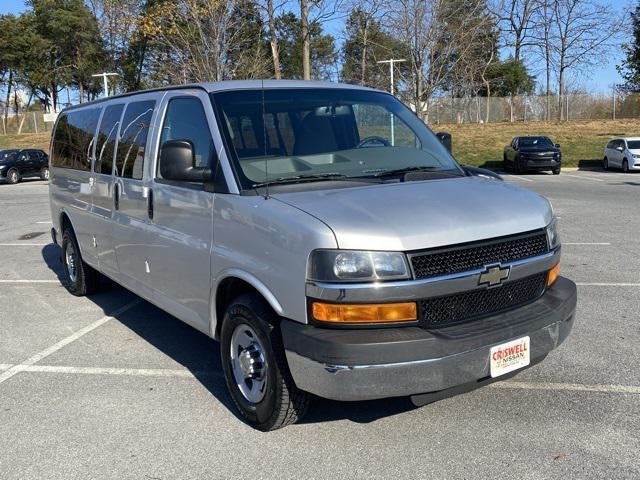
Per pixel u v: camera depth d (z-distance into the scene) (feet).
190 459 12.33
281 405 12.45
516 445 12.47
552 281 13.61
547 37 168.66
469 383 11.83
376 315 11.07
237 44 77.66
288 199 12.41
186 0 72.43
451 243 11.51
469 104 161.48
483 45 118.21
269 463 12.09
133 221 17.60
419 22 88.17
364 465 11.90
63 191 24.45
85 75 190.29
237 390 13.78
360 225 11.22
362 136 15.78
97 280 24.98
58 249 37.09
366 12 89.04
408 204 12.05
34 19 199.72
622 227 39.55
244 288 13.64
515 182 77.25
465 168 16.12
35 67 201.98
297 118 14.92
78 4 189.16
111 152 19.44
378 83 108.17
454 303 11.76
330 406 14.34
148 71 170.60
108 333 20.42
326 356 11.00
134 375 16.75
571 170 99.86
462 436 12.87
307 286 11.30
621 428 13.08
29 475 11.94
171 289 15.98
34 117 194.08
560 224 41.22
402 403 14.42
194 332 20.36
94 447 12.92
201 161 14.39
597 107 165.17
